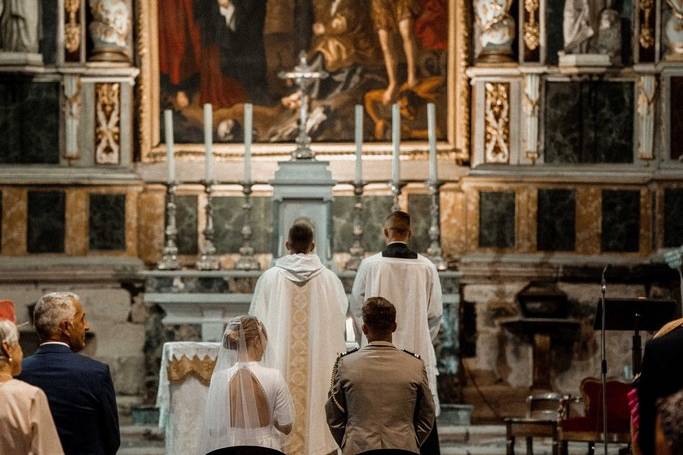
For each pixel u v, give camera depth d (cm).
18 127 1881
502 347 1841
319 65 1911
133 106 1903
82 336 849
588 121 1891
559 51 1895
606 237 1870
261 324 923
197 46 1909
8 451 726
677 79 1873
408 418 873
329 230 1706
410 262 1136
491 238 1869
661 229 1845
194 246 1900
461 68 1903
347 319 1340
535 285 1844
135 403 1825
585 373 1834
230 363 908
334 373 891
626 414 1423
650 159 1884
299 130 1889
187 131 1906
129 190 1869
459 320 1839
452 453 1584
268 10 1914
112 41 1891
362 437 860
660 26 1886
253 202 1903
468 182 1869
